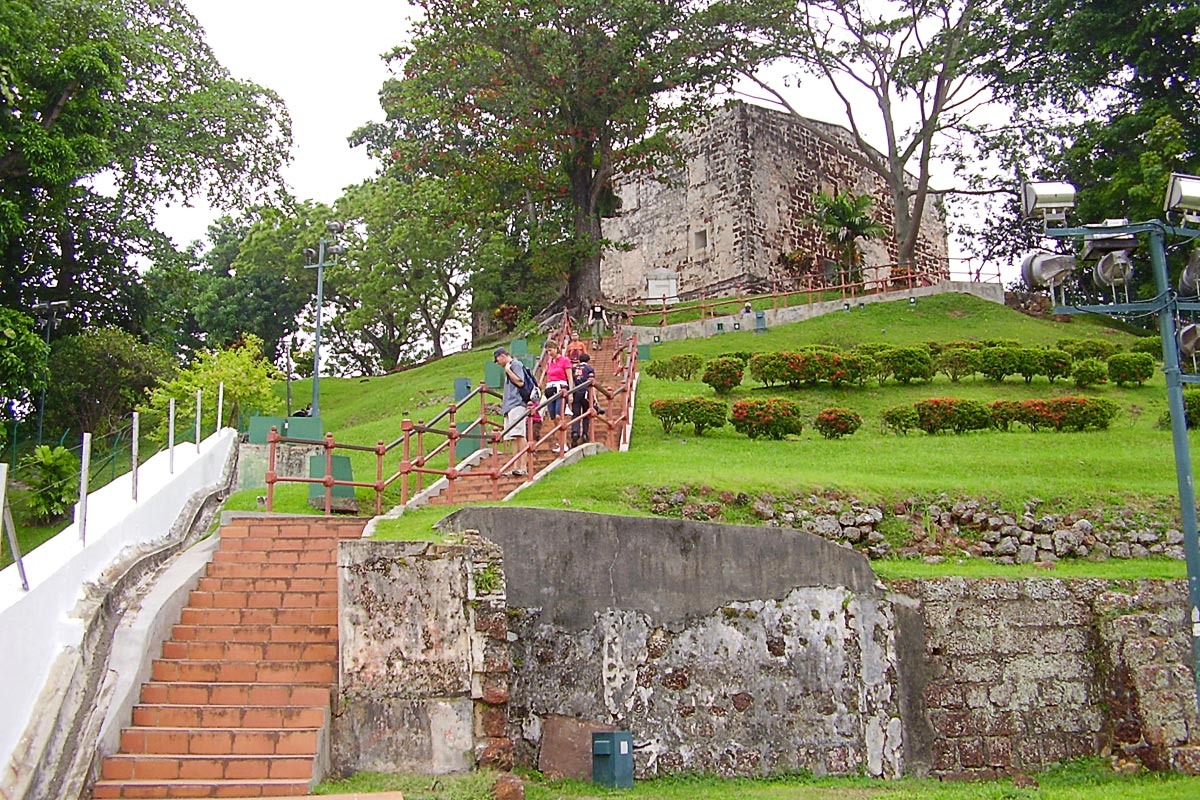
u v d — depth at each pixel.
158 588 10.45
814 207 42.03
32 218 21.31
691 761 10.70
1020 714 11.88
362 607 9.51
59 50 21.20
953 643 11.94
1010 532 14.55
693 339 31.39
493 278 38.69
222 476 15.77
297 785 8.35
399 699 9.33
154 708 9.02
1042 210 10.89
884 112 38.09
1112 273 10.80
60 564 9.33
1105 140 33.72
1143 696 11.82
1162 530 14.91
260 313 42.28
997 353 24.67
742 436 19.72
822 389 24.09
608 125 32.28
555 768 10.20
